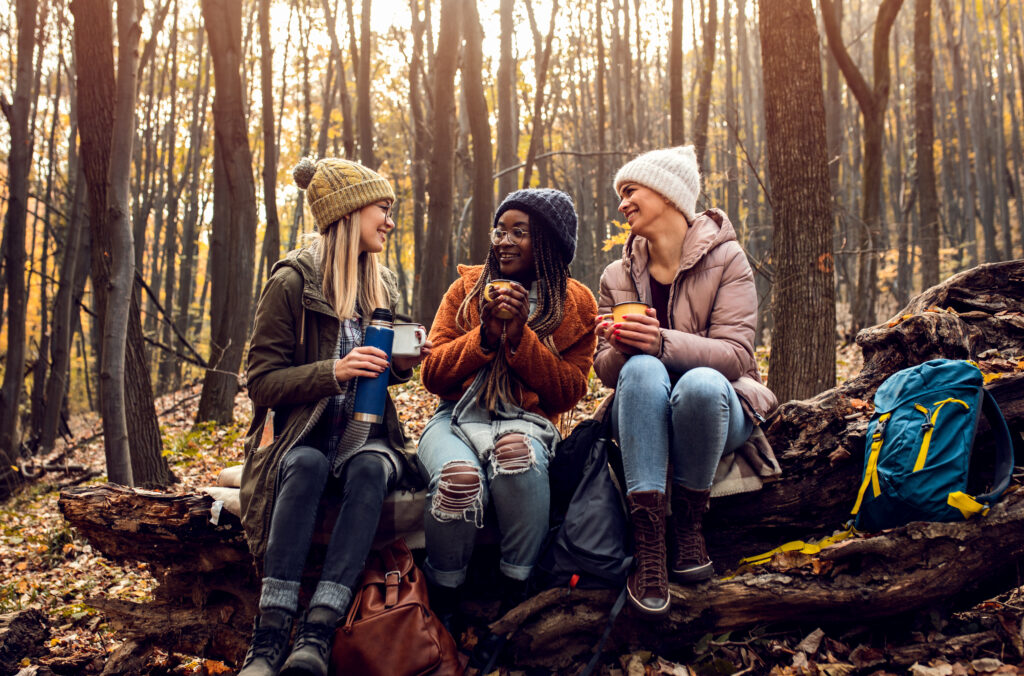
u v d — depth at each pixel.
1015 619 2.40
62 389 11.39
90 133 6.43
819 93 5.05
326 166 2.69
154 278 19.22
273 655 2.17
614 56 18.03
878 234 10.66
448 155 10.32
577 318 2.78
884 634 2.47
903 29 26.03
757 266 8.12
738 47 19.31
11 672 2.95
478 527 2.42
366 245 2.71
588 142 21.09
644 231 2.75
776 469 2.60
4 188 12.29
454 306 2.91
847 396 2.95
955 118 23.95
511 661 2.56
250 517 2.46
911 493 2.32
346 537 2.33
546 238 2.75
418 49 13.99
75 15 6.38
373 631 2.22
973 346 3.04
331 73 18.03
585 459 2.64
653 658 2.52
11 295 9.73
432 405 8.60
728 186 14.34
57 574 5.61
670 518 2.59
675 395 2.38
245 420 10.61
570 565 2.52
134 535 2.85
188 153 18.59
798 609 2.45
